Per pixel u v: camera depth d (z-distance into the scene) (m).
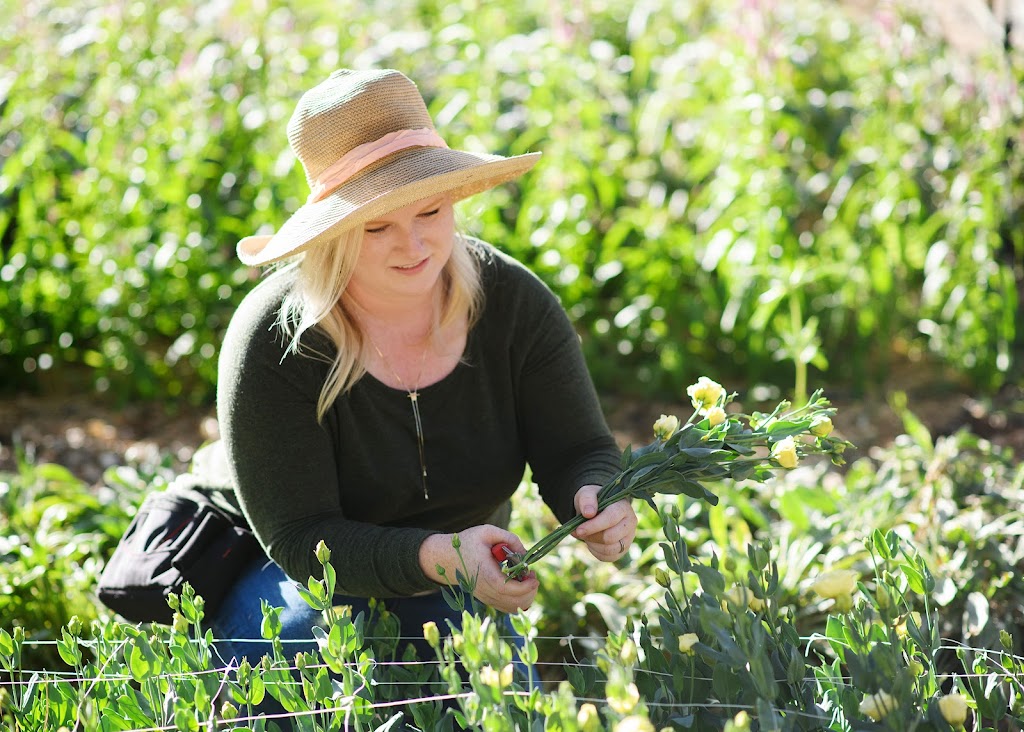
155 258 5.38
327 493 2.60
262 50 5.77
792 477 4.11
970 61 5.70
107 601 2.74
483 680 1.87
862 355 5.49
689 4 6.95
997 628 2.99
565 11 6.13
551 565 3.48
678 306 5.65
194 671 2.21
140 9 5.87
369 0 6.95
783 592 3.21
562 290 5.60
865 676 1.95
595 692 2.43
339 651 2.10
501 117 5.92
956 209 5.43
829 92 6.22
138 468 4.64
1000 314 5.41
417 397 2.64
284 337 2.58
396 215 2.39
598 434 2.79
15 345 5.82
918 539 3.35
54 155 5.89
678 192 5.88
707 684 2.13
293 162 5.36
